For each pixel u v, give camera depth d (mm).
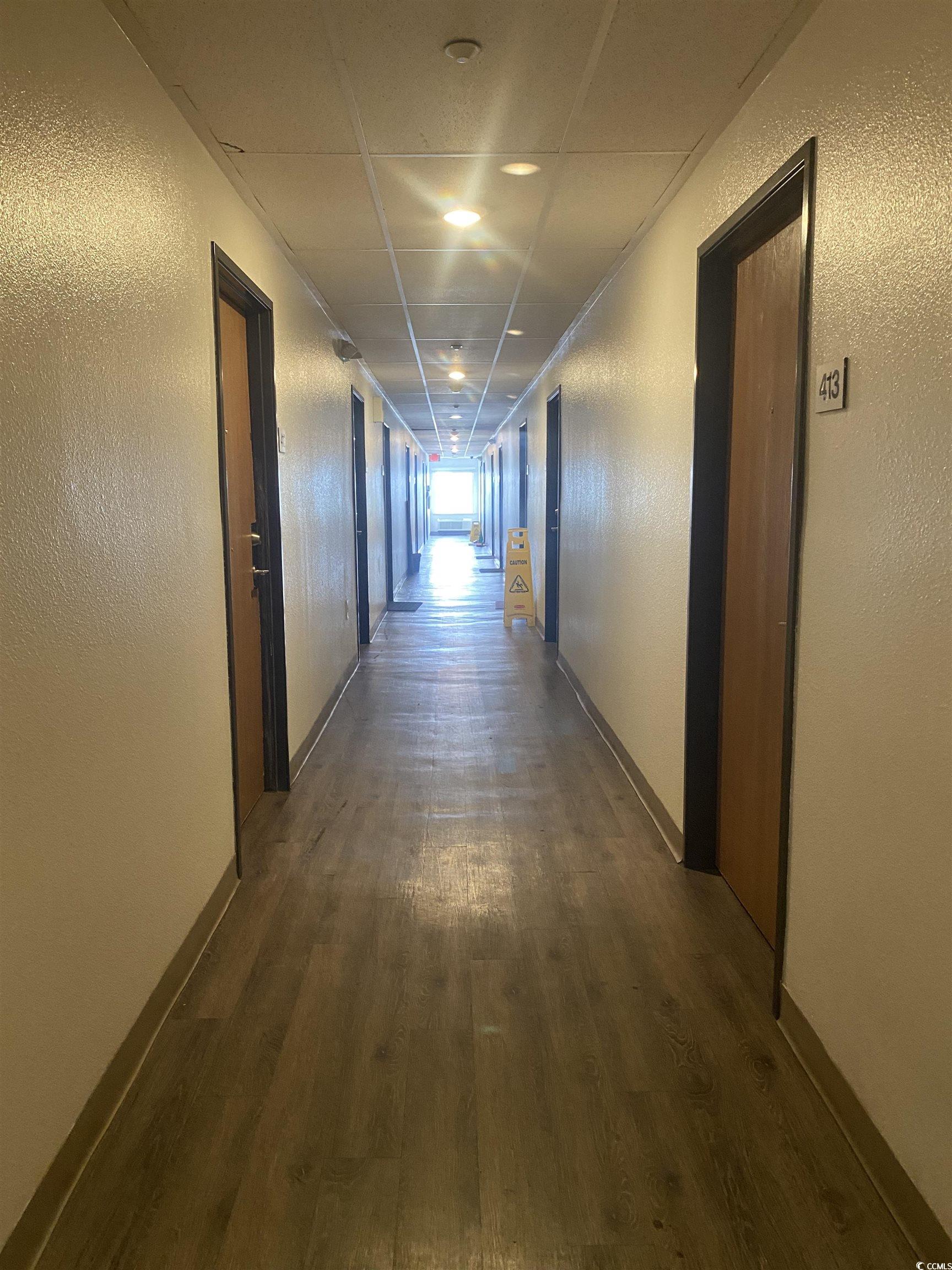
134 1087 1931
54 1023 1567
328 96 2332
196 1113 1853
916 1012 1488
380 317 5332
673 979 2373
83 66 1733
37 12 1529
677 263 3146
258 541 3652
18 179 1456
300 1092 1922
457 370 7598
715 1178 1676
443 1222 1576
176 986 2271
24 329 1475
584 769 4188
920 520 1462
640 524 3795
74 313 1681
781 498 2389
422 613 9484
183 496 2389
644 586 3717
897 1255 1498
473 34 2016
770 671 2492
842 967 1793
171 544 2271
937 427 1405
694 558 2941
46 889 1536
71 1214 1583
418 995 2297
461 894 2881
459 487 27656
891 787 1573
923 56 1426
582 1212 1598
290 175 2891
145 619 2072
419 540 17516
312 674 4586
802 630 1992
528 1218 1584
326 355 5152
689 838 3070
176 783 2301
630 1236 1543
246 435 3521
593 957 2484
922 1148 1470
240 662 3457
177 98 2320
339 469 5727
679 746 3146
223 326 3131
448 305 5012
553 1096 1911
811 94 1910
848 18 1715
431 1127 1814
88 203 1749
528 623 8633
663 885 2943
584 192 3094
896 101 1521
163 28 1963
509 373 7828
